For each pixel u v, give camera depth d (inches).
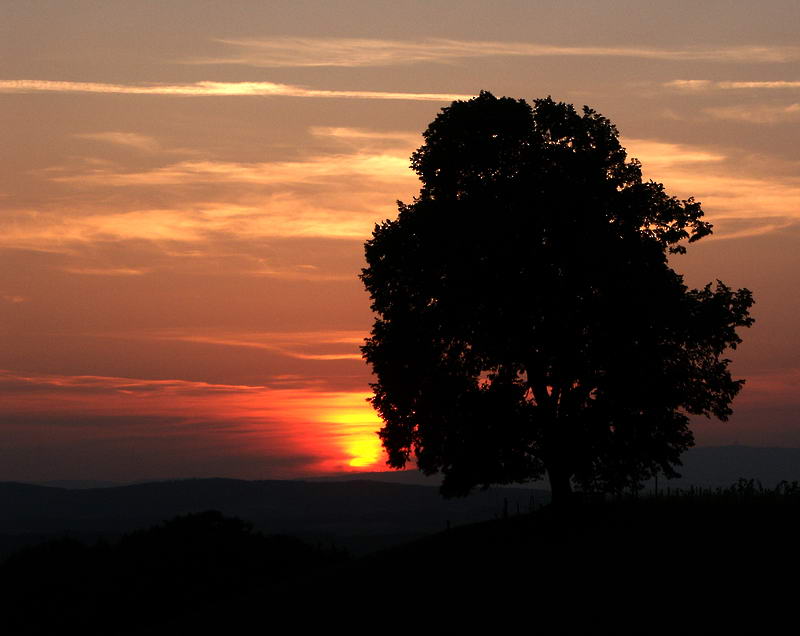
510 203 3641.7
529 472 3757.4
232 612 3629.4
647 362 3533.5
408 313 3750.0
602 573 2758.4
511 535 3481.8
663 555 2805.1
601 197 3651.6
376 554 4020.7
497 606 2689.5
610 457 3555.6
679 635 2194.9
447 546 3582.7
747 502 3284.9
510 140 3693.4
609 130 3772.1
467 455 3624.5
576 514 3533.5
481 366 3747.5
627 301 3553.2
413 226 3742.6
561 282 3627.0
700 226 3772.1
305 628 3002.0
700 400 3705.7
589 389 3617.1
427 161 3779.5
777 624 2153.1
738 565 2596.0
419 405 3804.1
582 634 2329.0
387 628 2753.4
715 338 3661.4
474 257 3631.9
